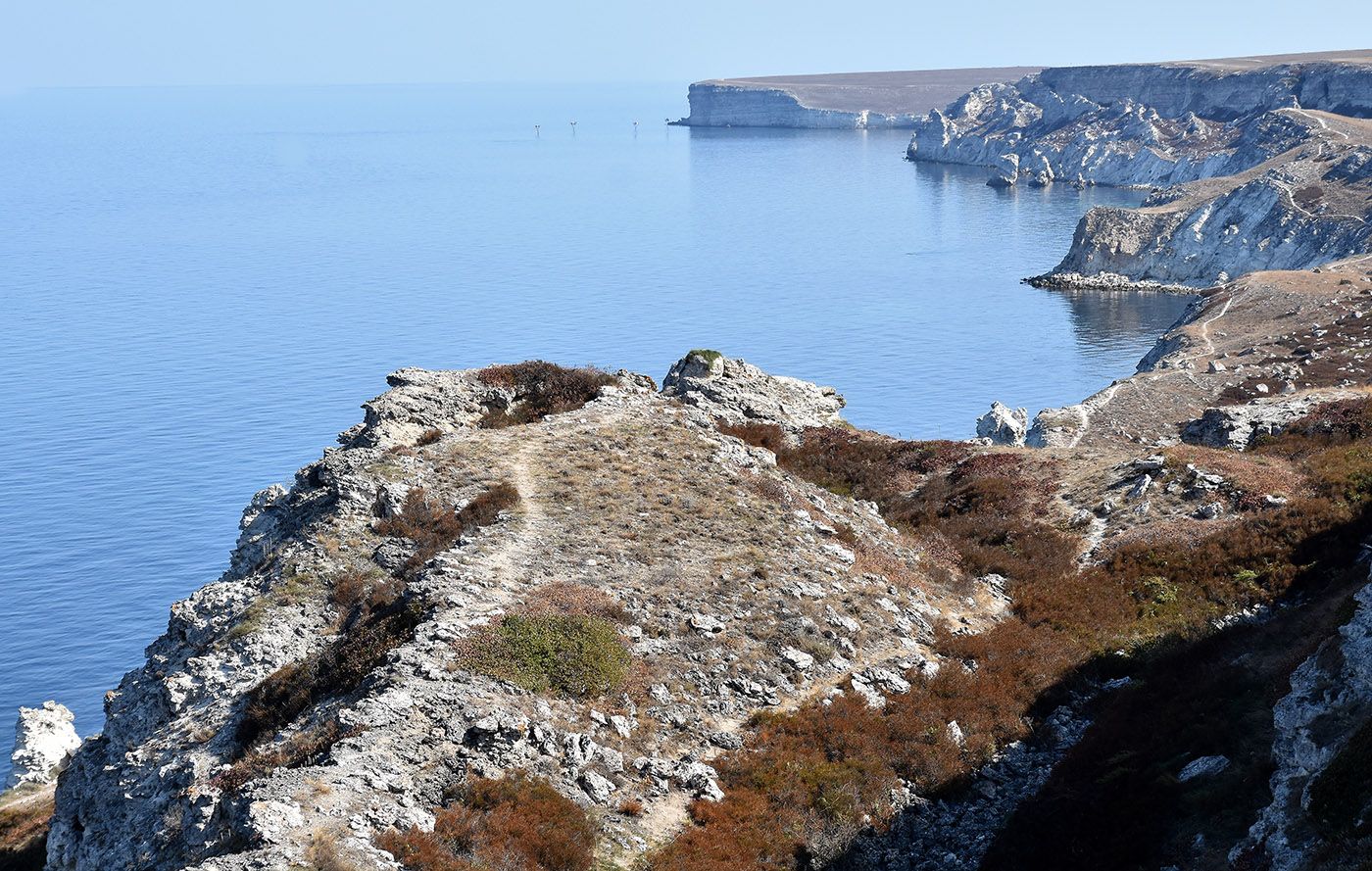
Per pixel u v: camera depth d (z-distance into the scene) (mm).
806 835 29859
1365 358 127062
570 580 39312
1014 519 55375
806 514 48750
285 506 47906
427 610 35562
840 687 36594
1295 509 47188
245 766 29719
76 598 138875
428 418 56875
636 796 29719
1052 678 38969
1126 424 114062
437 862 24703
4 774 99625
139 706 37062
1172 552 47562
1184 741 31516
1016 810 31328
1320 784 23906
